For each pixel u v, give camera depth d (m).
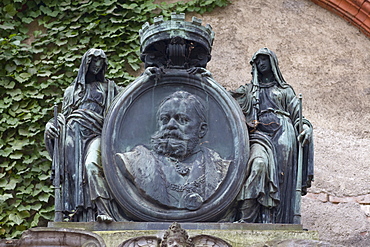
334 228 9.00
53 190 9.12
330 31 10.04
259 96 7.77
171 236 6.59
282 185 7.43
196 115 7.43
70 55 9.65
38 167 9.20
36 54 9.69
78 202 7.22
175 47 7.55
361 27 10.03
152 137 7.38
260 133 7.52
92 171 7.22
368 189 9.19
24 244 6.82
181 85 7.57
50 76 9.58
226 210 7.23
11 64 9.60
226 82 9.64
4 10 9.81
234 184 7.21
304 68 9.82
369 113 9.62
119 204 7.15
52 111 9.41
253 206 7.26
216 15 10.02
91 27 9.73
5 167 9.18
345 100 9.68
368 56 9.93
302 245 6.73
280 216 7.39
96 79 7.81
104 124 7.38
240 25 9.98
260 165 7.27
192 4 10.00
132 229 7.01
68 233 6.81
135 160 7.21
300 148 7.51
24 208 9.02
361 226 9.00
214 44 9.85
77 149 7.39
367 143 9.48
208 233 6.83
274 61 7.87
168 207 7.11
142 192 7.11
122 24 9.79
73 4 9.88
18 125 9.34
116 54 9.66
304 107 9.62
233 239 6.82
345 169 9.29
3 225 8.97
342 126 9.55
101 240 6.73
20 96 9.45
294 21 10.05
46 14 9.85
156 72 7.50
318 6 10.16
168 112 7.39
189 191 7.14
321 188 9.17
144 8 9.88
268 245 6.73
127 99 7.44
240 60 9.78
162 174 7.18
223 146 7.41
